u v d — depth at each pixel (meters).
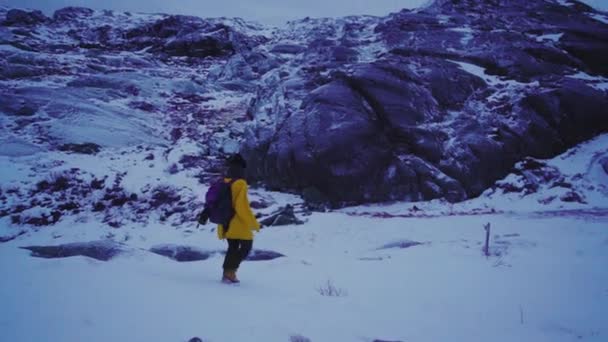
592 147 15.39
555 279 6.23
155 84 26.61
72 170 15.18
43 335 2.90
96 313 3.38
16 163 15.87
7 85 23.55
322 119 14.64
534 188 13.66
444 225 10.74
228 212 5.13
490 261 7.43
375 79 15.70
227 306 4.02
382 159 14.10
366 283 5.98
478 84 16.84
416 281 6.16
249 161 16.22
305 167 14.03
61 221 12.57
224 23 45.81
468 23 22.92
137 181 14.62
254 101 21.31
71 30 44.47
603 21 24.08
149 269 5.40
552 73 17.83
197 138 19.47
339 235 10.55
